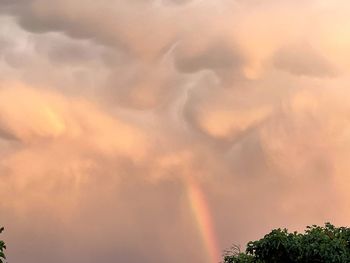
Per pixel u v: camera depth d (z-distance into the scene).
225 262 28.83
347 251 27.69
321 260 27.11
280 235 27.95
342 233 29.08
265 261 27.98
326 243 27.50
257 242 28.34
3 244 21.73
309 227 29.33
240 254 28.53
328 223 29.67
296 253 27.42
